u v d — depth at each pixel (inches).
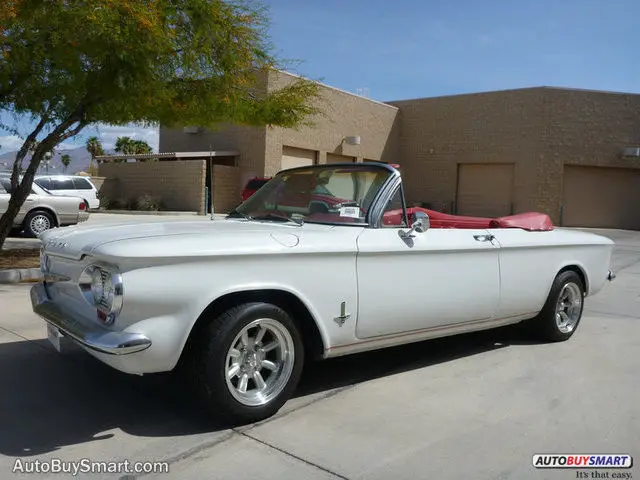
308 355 166.9
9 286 313.9
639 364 204.1
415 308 173.5
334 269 154.9
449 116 1163.9
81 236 149.8
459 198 1167.6
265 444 133.6
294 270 147.4
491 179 1127.6
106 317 131.6
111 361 128.7
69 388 166.4
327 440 136.6
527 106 1062.4
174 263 130.3
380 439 137.9
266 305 143.5
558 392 173.3
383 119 1191.6
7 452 127.8
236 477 118.6
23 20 308.2
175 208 997.2
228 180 1001.5
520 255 207.8
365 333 163.6
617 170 1062.4
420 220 170.9
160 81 349.1
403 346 221.8
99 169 1128.2
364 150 1154.7
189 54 352.5
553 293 224.1
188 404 156.6
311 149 1056.2
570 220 1065.5
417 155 1210.6
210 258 134.0
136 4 309.7
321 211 178.1
